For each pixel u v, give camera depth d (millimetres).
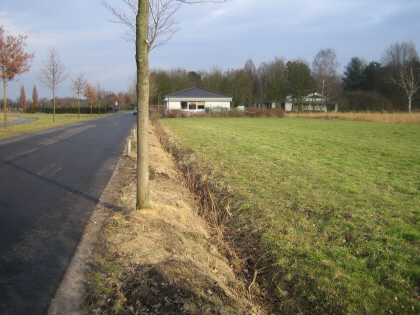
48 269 3695
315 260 4184
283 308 3611
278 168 9586
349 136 18828
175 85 60750
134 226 4754
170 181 8328
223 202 6977
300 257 4309
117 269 3639
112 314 2924
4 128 21703
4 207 5895
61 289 3289
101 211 5762
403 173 8867
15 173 8656
